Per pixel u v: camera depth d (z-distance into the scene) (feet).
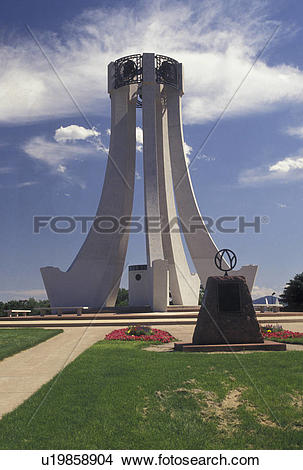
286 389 14.40
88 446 10.21
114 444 10.36
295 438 10.94
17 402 14.17
